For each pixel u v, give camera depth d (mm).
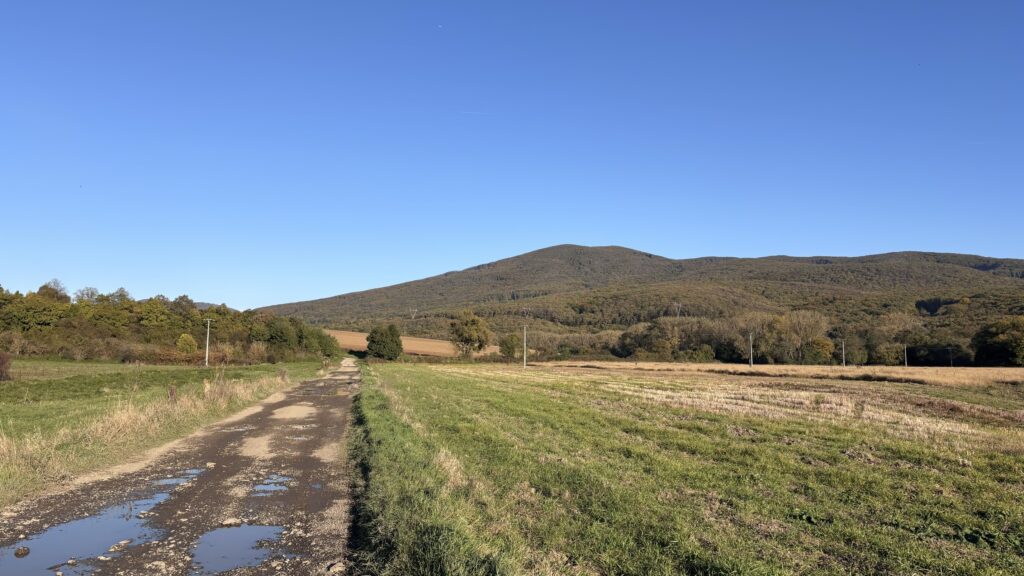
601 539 7992
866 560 7598
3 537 7996
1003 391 41219
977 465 13562
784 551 7762
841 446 16125
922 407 28516
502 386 41188
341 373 64625
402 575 6410
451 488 10305
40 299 77000
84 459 12664
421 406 26172
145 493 10445
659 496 10461
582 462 13211
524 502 9883
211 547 7668
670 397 31359
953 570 7312
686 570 7031
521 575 6461
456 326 107188
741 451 15008
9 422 17578
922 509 9906
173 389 21719
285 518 8992
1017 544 8273
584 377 55938
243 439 16688
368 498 9758
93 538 7988
